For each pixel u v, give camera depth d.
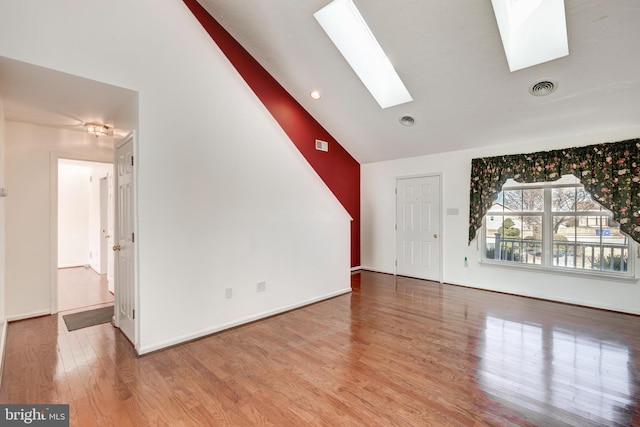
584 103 3.37
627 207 3.44
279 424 1.76
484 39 2.95
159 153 2.66
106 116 3.15
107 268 5.31
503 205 4.53
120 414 1.83
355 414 1.84
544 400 1.97
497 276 4.55
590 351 2.64
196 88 2.91
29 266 3.39
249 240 3.35
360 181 6.33
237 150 3.23
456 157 4.95
